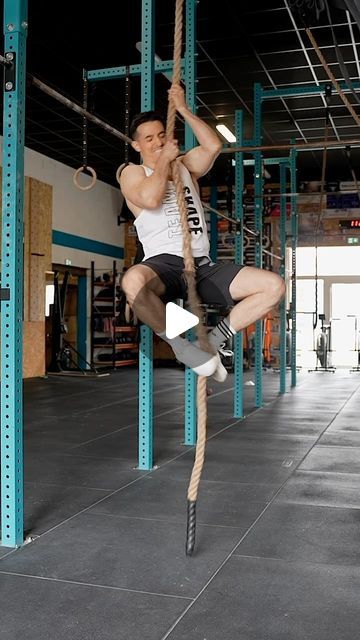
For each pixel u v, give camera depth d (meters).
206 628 1.91
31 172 11.14
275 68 8.41
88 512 3.08
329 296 14.25
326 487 3.57
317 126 10.83
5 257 2.63
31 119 9.88
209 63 8.28
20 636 1.87
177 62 2.34
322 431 5.52
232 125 10.87
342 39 7.44
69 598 2.12
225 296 2.52
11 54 2.61
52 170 11.79
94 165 12.58
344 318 14.21
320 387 9.61
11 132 2.62
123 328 13.23
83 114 3.26
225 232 13.70
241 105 9.86
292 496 3.38
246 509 3.13
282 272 8.73
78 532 2.79
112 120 10.23
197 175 2.73
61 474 3.88
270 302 2.41
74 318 13.18
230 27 7.27
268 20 7.06
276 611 2.02
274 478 3.78
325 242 13.98
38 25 7.00
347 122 10.60
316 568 2.37
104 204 13.71
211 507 3.17
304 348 14.53
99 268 13.45
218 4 6.75
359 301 14.10
